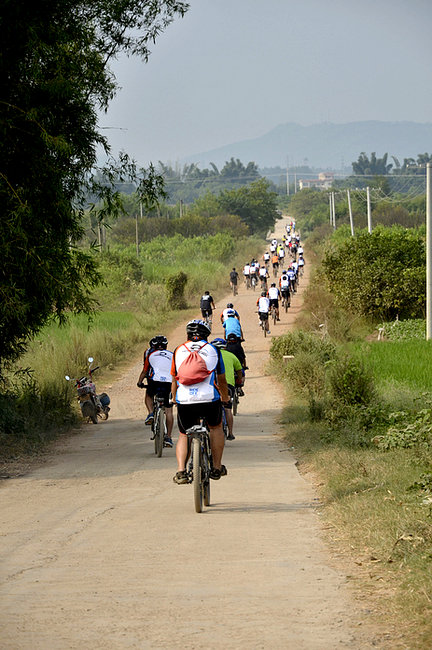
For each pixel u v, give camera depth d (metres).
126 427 24.59
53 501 12.38
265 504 11.80
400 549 8.20
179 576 7.56
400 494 11.16
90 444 20.78
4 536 9.65
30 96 17.84
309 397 27.48
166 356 18.06
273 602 6.63
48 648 5.51
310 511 11.09
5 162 17.97
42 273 18.12
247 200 188.38
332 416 20.38
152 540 9.26
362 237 52.97
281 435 21.28
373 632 5.82
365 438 17.20
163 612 6.35
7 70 17.45
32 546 9.03
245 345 46.91
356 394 21.23
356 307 51.34
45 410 24.64
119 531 9.82
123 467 16.39
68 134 19.59
